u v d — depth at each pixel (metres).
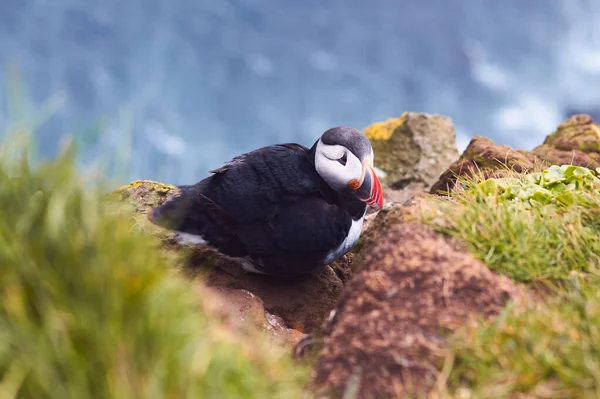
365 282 5.69
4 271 4.32
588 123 10.93
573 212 6.38
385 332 5.32
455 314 5.38
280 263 7.85
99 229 4.52
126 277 4.36
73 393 4.12
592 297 5.43
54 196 4.57
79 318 4.22
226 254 7.88
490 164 8.96
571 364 4.82
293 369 5.25
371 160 8.17
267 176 7.82
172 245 8.05
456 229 6.09
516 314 5.32
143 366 4.25
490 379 4.86
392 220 6.60
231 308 6.98
